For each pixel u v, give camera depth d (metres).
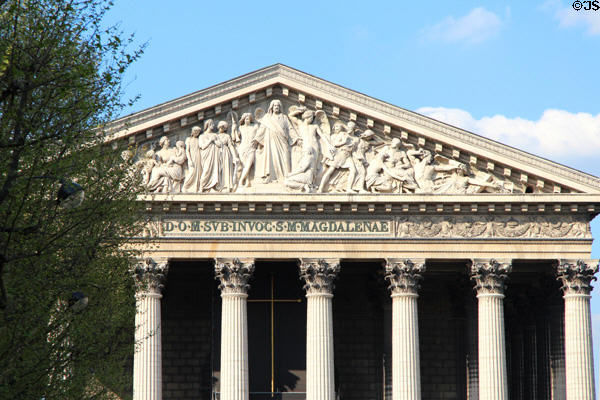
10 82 64.19
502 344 114.19
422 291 128.50
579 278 114.88
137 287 86.06
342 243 114.44
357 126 116.50
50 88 66.44
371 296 125.56
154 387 111.25
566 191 115.44
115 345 79.38
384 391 119.88
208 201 113.00
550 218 115.75
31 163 67.25
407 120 115.25
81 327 73.62
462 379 124.44
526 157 114.75
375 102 115.50
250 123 116.31
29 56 65.06
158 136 114.88
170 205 113.00
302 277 114.38
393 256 114.56
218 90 114.94
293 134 116.19
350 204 114.06
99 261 79.19
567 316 115.06
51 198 69.25
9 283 66.62
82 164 73.12
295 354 121.62
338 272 114.56
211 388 120.44
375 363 125.88
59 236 68.56
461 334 125.75
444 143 115.25
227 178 114.69
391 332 119.88
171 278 127.81
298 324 122.31
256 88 115.44
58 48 66.06
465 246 115.06
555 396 119.00
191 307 127.44
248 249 114.00
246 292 114.00
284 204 113.69
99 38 68.31
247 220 114.38
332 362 113.31
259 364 121.12
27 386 66.50
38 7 66.44
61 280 70.31
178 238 113.19
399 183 115.06
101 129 75.50
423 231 114.94
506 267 114.75
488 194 114.38
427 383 126.75
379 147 116.38
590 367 113.88
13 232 65.25
